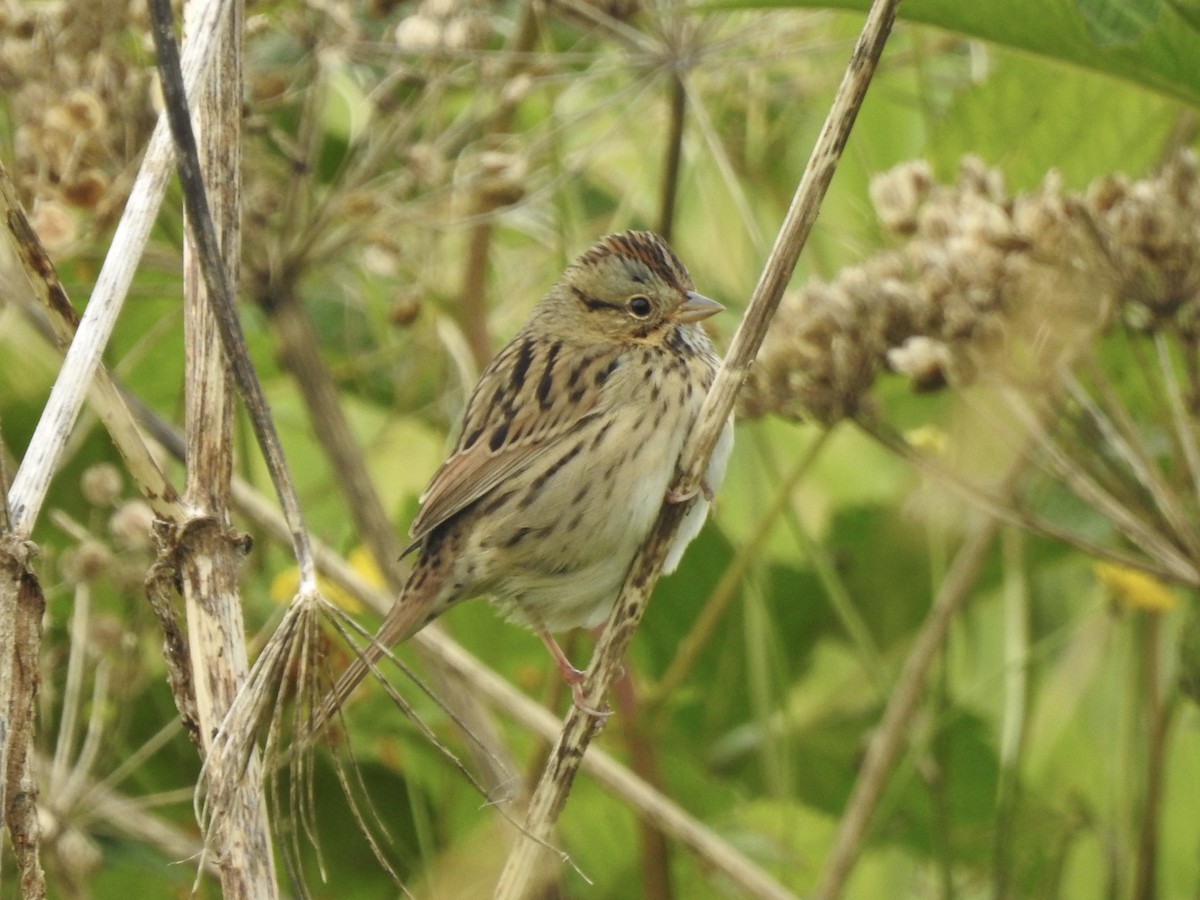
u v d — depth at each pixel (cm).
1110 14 832
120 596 1105
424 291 1195
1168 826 1220
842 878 1029
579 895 1148
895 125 1305
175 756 1127
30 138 963
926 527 1258
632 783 955
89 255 1013
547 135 1091
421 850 1102
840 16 1250
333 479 1177
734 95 1266
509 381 934
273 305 1068
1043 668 1280
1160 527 914
